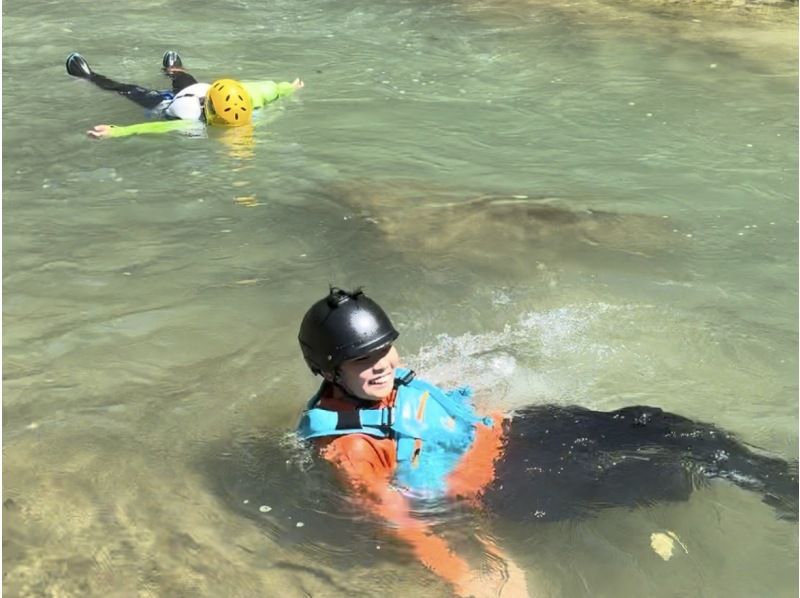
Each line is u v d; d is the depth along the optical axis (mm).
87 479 3057
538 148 6930
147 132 7074
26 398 3541
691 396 3646
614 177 6301
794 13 11641
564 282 4711
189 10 12492
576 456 3078
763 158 6656
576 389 3695
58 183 5996
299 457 3098
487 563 2688
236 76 9148
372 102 8148
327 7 12680
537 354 3986
